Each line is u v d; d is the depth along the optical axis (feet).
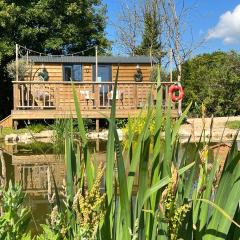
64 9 87.92
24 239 6.31
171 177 4.63
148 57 67.72
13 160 29.45
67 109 50.19
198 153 5.62
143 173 4.78
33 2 84.17
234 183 4.72
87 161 5.49
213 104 75.36
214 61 82.69
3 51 79.36
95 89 53.93
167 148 4.97
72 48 94.99
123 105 55.21
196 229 5.05
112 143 5.21
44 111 51.78
